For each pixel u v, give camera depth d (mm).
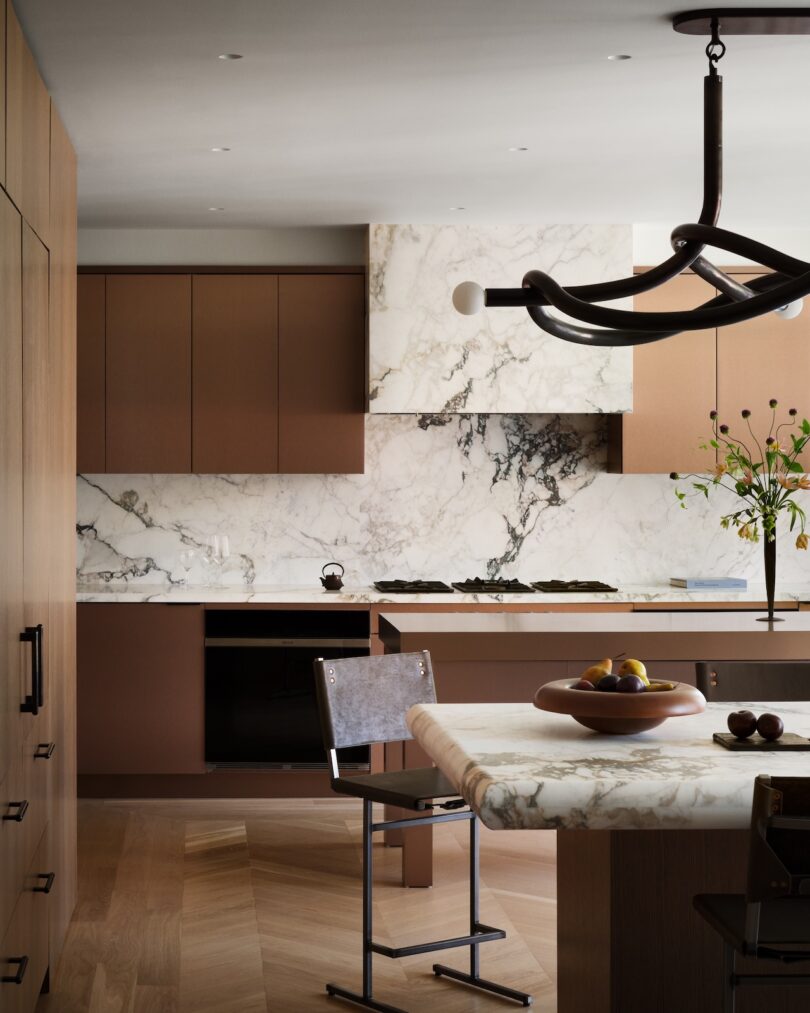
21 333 3004
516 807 2252
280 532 6574
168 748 5887
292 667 5918
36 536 3254
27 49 3176
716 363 6332
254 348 6168
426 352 6098
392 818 5047
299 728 5918
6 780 2709
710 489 6723
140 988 3547
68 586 4051
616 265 6141
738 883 2686
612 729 2697
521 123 4367
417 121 4336
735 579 6480
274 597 5898
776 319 6355
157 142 4602
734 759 2492
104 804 5824
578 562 6719
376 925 4074
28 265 3145
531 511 6699
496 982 3596
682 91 3998
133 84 3902
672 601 6074
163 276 6141
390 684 3625
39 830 3309
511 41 3535
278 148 4703
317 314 6191
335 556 6605
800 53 3637
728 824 2279
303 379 6188
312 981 3609
